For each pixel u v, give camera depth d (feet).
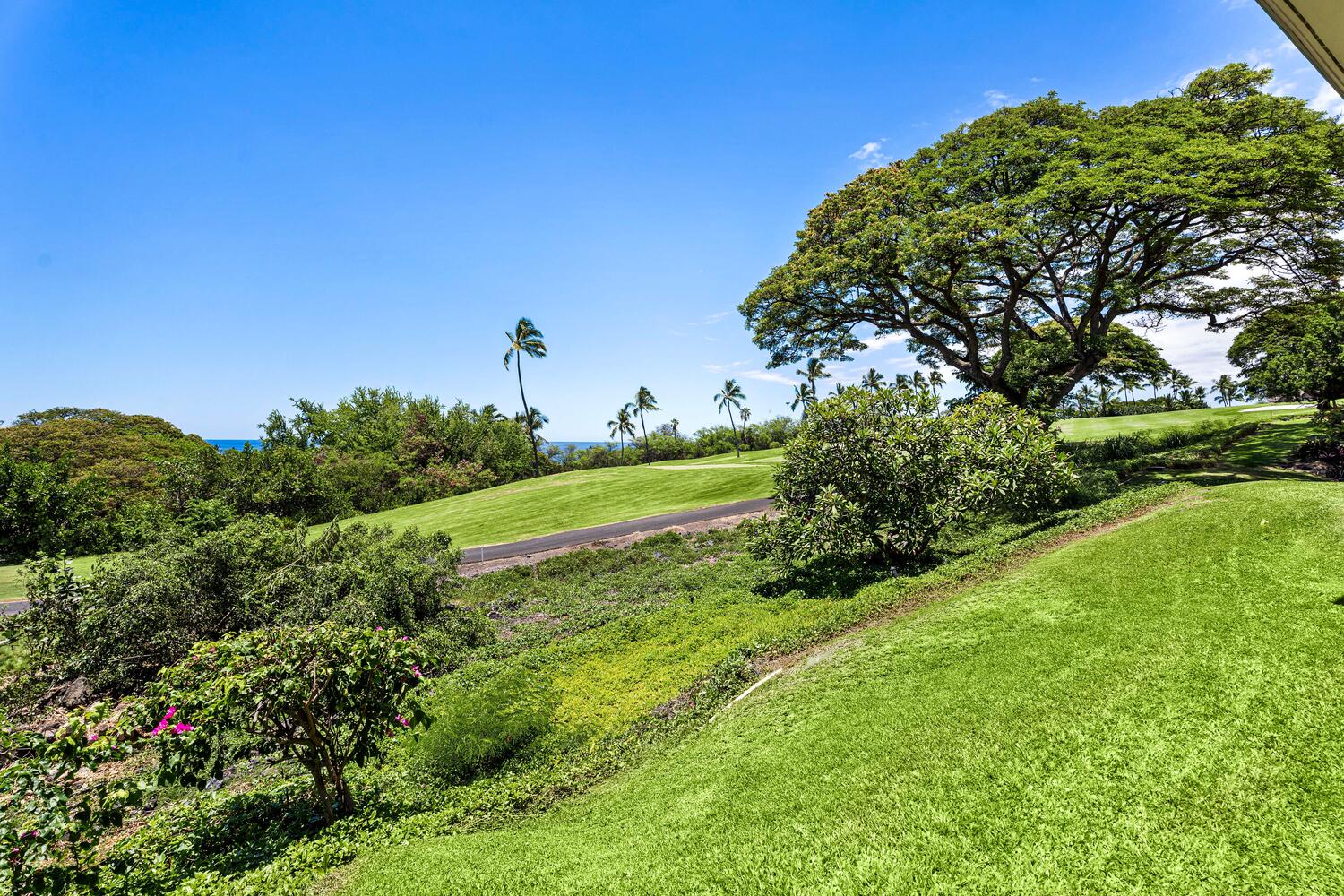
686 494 99.81
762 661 28.40
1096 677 16.83
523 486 143.13
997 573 31.55
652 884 12.64
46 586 32.81
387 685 18.79
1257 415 98.58
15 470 99.25
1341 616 17.17
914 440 37.19
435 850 15.75
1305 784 11.09
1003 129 63.93
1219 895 9.35
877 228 62.64
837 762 16.33
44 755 14.21
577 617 42.14
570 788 20.21
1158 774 12.29
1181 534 28.37
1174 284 71.00
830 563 41.83
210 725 16.80
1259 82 56.24
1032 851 11.12
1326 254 56.80
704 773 18.21
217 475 128.47
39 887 13.50
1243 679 14.94
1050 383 69.67
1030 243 59.57
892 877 11.29
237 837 18.29
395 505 167.53
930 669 20.79
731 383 298.35
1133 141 53.78
